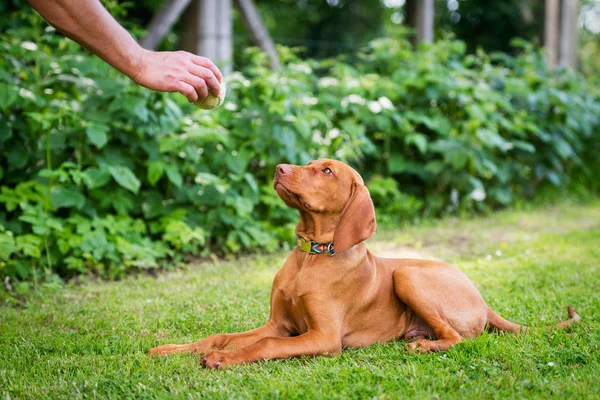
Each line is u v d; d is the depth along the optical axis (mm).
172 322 4148
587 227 7945
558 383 2939
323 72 13711
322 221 3590
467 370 3105
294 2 18234
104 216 5973
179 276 5531
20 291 4883
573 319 3879
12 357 3412
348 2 18969
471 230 7711
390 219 7984
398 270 3801
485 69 9562
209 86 2941
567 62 13016
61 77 5984
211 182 5965
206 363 3182
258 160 7086
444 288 3744
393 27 9125
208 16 8289
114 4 6176
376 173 8422
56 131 5715
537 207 9656
